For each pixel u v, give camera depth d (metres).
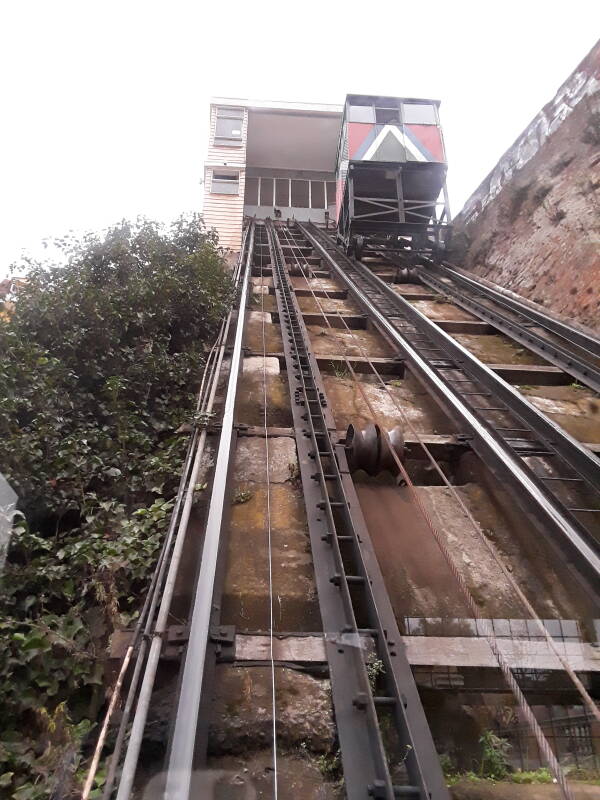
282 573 3.45
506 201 13.05
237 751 2.38
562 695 2.82
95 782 2.17
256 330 8.41
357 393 6.56
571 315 9.16
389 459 4.52
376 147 14.83
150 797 2.06
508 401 6.03
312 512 3.96
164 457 4.65
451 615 3.24
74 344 5.42
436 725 2.74
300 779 2.25
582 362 7.08
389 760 2.30
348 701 2.54
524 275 11.17
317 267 14.93
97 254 7.19
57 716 2.55
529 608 2.96
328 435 4.96
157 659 2.53
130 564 3.36
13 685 2.68
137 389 5.64
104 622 3.14
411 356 7.09
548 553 3.81
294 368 6.76
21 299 5.72
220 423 5.24
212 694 2.58
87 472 4.30
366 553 3.54
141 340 6.34
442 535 3.99
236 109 22.61
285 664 2.78
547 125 12.27
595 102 10.83
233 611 3.15
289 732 2.43
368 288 11.76
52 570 3.35
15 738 2.51
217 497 3.81
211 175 20.66
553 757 2.25
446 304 11.05
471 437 5.26
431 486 4.72
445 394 5.90
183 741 2.11
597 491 4.39
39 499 3.98
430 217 14.73
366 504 4.34
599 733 2.69
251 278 12.34
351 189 14.62
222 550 3.49
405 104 15.51
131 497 4.38
